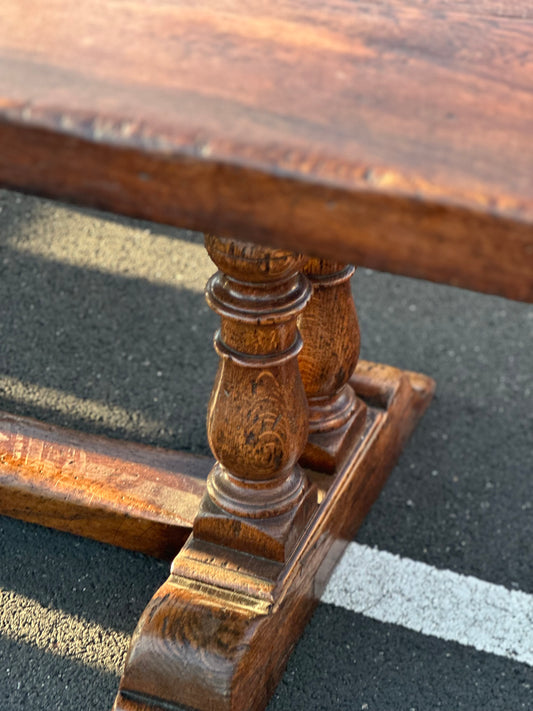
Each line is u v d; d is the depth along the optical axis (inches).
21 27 30.8
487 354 68.2
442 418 61.9
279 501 43.1
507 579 50.5
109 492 49.0
